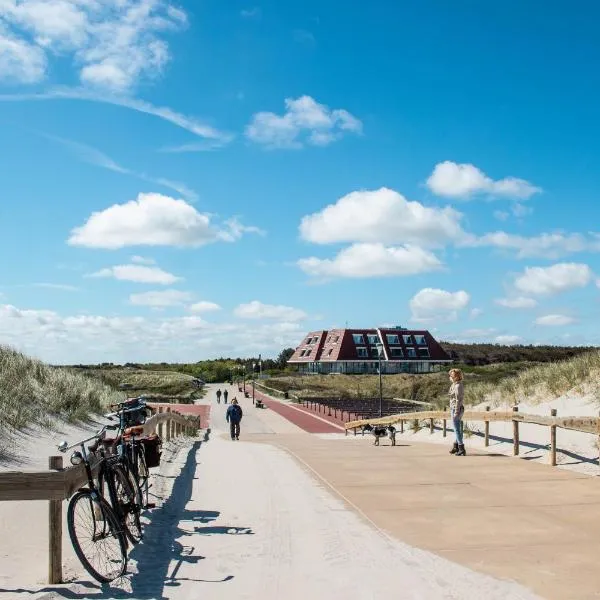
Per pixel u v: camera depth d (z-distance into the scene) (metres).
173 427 21.98
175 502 9.84
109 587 5.75
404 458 14.03
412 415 21.66
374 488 10.50
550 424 12.31
